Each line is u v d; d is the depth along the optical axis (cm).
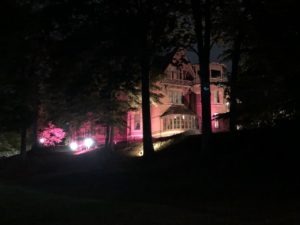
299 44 1703
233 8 2572
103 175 3000
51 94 4459
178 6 2870
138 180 2623
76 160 4325
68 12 3039
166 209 1588
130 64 3319
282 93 1811
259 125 2611
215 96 6056
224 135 3166
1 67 2234
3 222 1326
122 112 4512
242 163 2397
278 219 1257
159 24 2980
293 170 2114
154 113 5919
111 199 2094
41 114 5503
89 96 4131
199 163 2628
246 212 1452
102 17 3009
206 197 1930
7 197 2062
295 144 2392
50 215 1458
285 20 1736
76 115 4497
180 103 6034
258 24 1827
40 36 3117
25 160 4544
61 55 3278
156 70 4128
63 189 2753
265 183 2011
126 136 5759
